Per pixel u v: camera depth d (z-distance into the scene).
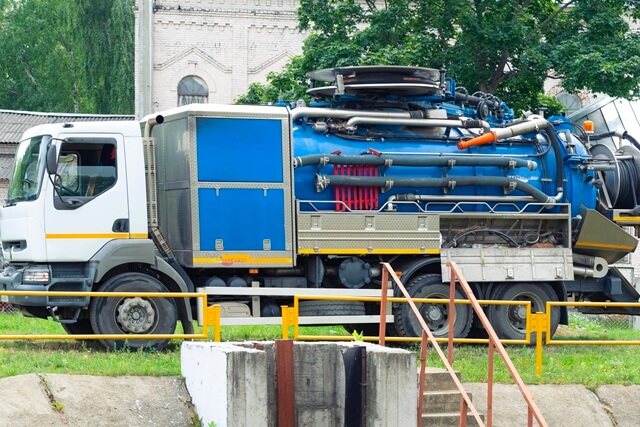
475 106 26.45
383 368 16.34
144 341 21.42
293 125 24.17
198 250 22.55
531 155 26.05
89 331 23.64
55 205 21.41
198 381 17.06
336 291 23.50
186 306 22.20
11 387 16.59
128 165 21.98
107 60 68.88
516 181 25.44
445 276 24.14
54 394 16.72
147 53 32.91
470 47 37.09
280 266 23.12
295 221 23.33
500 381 19.67
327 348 16.62
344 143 24.41
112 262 21.44
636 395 20.14
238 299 23.11
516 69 37.84
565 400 19.55
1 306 30.91
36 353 19.83
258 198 23.05
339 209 24.09
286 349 16.27
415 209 24.81
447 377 18.33
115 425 16.50
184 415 17.09
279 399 16.14
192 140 22.62
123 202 21.86
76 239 21.50
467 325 24.34
